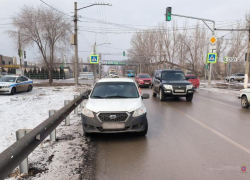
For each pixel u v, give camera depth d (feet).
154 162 13.52
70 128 20.90
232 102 40.98
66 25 86.94
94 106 17.47
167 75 45.65
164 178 11.50
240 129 21.01
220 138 18.16
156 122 24.03
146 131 18.29
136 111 17.16
